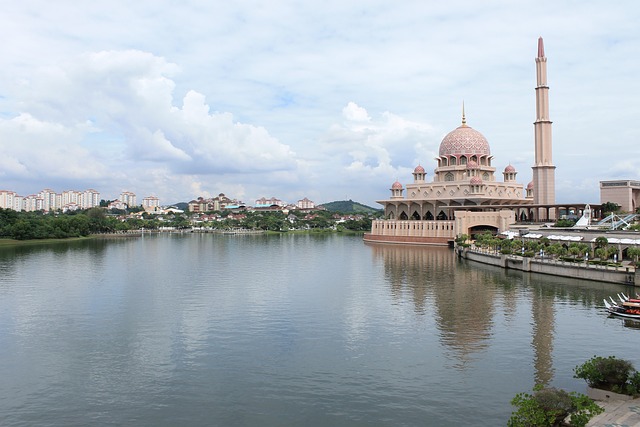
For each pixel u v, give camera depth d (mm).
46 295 109188
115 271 152000
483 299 100500
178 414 49250
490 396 52094
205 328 79875
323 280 130500
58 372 60688
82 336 75875
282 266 165000
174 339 73812
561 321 81688
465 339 72188
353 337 73938
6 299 104500
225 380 57625
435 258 184500
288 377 58219
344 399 52000
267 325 81438
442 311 90062
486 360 63031
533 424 38406
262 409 50031
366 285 120812
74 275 142125
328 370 60312
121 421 47938
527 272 137625
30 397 53562
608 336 72688
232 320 85000
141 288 118375
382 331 77062
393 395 52812
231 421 47562
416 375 58250
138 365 62906
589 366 47688
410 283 122562
